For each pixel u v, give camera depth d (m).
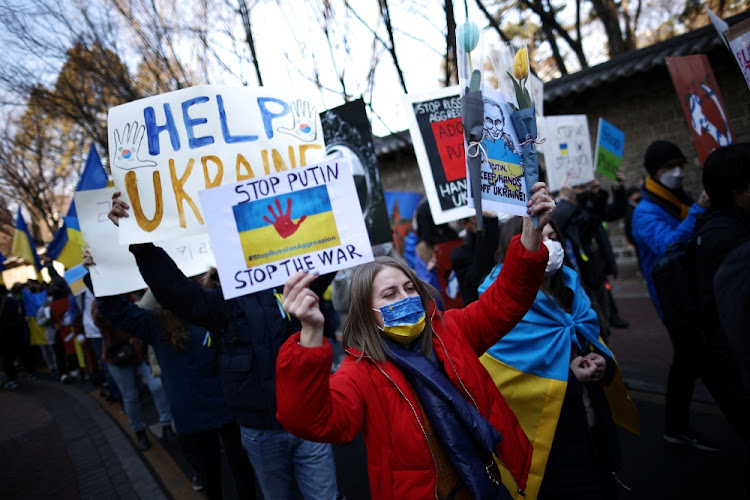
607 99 9.10
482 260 2.98
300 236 1.57
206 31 5.72
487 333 1.86
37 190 12.34
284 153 2.36
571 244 3.89
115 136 2.32
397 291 1.76
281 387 1.38
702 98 3.52
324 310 3.29
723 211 2.09
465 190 3.47
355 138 2.95
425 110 3.50
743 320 1.39
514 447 1.70
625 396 2.51
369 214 2.94
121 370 5.08
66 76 6.45
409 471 1.57
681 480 3.08
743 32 2.67
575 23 12.45
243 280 1.56
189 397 3.14
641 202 3.76
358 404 1.60
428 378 1.61
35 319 11.91
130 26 6.03
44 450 5.87
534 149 1.89
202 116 2.29
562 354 2.26
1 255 11.09
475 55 1.65
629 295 8.33
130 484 4.43
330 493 2.57
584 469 2.21
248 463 3.14
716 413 3.90
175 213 2.27
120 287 3.16
